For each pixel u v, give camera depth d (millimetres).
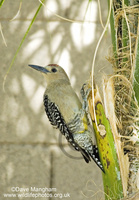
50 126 9008
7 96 9047
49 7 9164
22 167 8945
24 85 9078
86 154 6000
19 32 9164
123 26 4457
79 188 8844
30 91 9062
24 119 9016
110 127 4262
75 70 9070
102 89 4535
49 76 6367
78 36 9125
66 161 8945
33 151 8961
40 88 9070
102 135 4277
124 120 4332
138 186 4152
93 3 9141
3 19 9203
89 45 9078
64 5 9180
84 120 6012
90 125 6402
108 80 4309
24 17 9188
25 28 9172
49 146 9000
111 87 4305
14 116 9008
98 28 9109
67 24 9164
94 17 9133
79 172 8898
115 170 4215
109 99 4293
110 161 4238
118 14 4500
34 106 9031
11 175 8938
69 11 9172
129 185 4184
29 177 8938
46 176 8914
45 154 8945
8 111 9016
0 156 8961
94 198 8750
